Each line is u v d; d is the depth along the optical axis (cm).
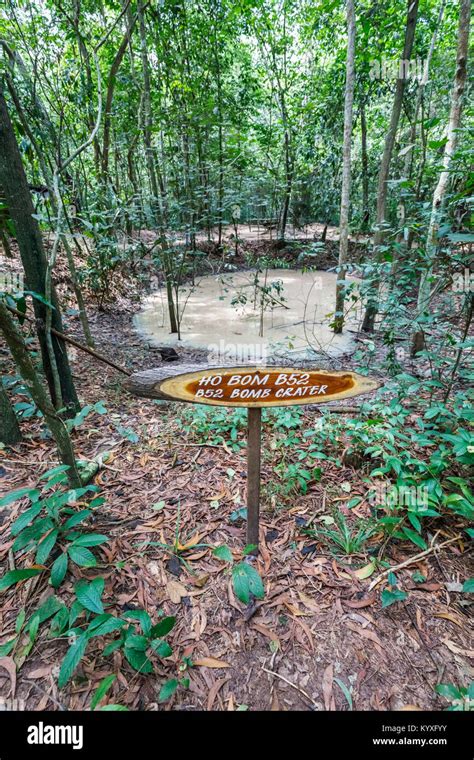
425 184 503
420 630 130
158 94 529
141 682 117
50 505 135
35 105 274
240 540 164
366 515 174
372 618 133
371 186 793
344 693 114
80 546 127
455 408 208
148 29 541
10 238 550
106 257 445
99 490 192
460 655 123
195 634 129
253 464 144
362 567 150
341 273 409
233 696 114
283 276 741
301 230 1031
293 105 847
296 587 144
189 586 145
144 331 460
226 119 667
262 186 819
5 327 120
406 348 371
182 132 502
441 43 568
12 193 196
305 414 258
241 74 826
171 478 202
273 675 119
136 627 129
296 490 190
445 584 144
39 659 122
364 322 441
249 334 454
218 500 186
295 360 364
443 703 112
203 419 243
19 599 141
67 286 496
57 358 235
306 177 870
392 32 522
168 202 436
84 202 491
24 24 337
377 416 242
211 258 815
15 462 213
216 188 587
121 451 224
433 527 167
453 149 266
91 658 122
